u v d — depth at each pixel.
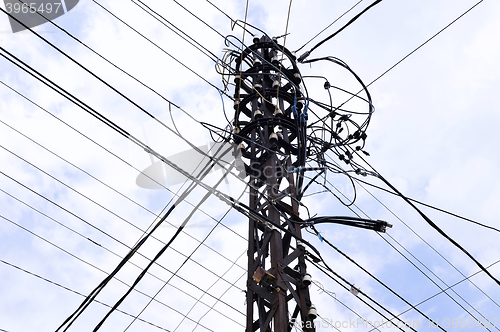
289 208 9.38
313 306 8.13
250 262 8.91
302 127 10.33
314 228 9.08
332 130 10.91
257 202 9.61
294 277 8.64
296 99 10.72
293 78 11.13
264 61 11.16
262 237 9.57
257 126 10.12
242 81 11.11
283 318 7.84
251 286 8.41
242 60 11.13
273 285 8.29
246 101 10.79
